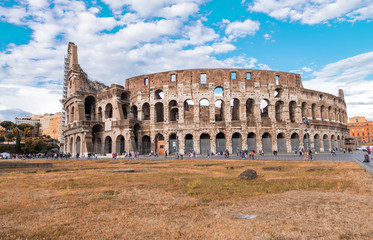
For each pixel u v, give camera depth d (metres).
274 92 80.00
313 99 87.69
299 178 23.72
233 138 77.12
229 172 30.25
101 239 8.94
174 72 79.75
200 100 77.88
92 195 16.78
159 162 48.91
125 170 32.03
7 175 29.47
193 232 9.45
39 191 18.45
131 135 76.00
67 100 90.62
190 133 76.00
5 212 12.60
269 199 15.05
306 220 10.73
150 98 80.88
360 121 181.50
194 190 18.30
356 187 18.12
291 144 80.06
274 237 8.88
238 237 8.87
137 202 14.71
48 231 9.77
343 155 62.44
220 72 78.81
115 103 80.56
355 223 10.23
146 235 9.25
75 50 91.81
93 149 85.75
